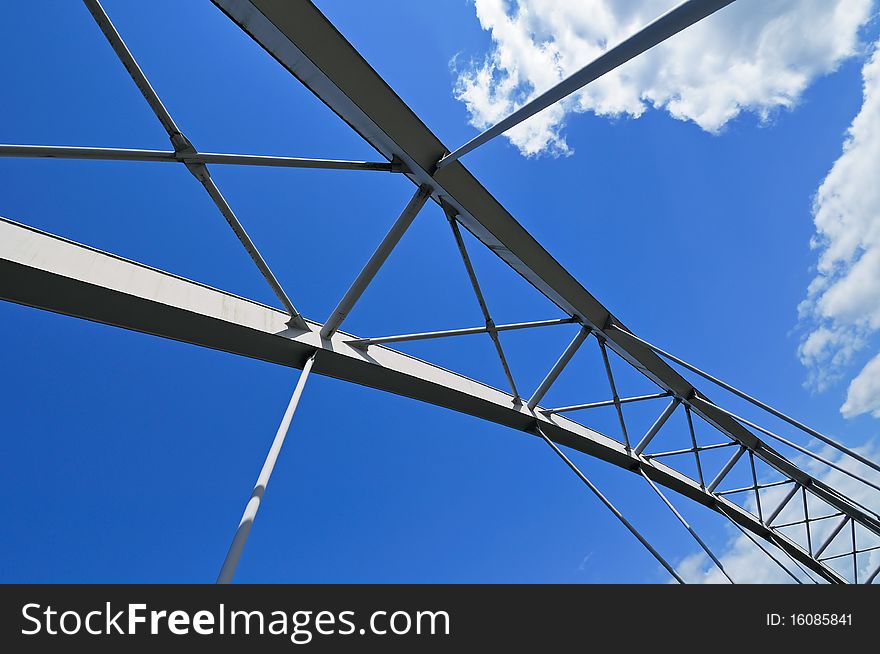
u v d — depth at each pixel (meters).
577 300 10.49
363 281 7.61
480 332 9.14
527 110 4.14
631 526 8.63
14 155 4.45
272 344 7.68
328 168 6.05
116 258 6.44
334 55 5.54
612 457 15.11
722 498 20.80
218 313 7.05
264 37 5.21
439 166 6.63
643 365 13.43
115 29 4.60
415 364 9.96
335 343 8.38
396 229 7.18
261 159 5.53
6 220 5.75
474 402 10.92
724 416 17.56
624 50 3.10
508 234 8.56
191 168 5.41
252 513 4.28
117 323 6.47
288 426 5.43
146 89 4.93
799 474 21.59
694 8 2.66
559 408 12.53
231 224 6.25
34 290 5.77
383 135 6.25
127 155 4.95
